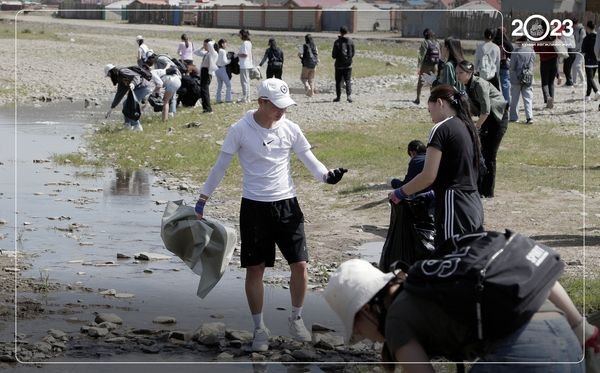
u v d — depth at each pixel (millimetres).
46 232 13039
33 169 19219
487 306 4078
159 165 20047
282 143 7805
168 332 8320
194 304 9406
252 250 7797
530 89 24344
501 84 24047
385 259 8344
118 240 12609
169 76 26516
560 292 4340
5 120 28719
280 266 11258
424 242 8188
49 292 9742
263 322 8359
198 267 7996
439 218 7766
